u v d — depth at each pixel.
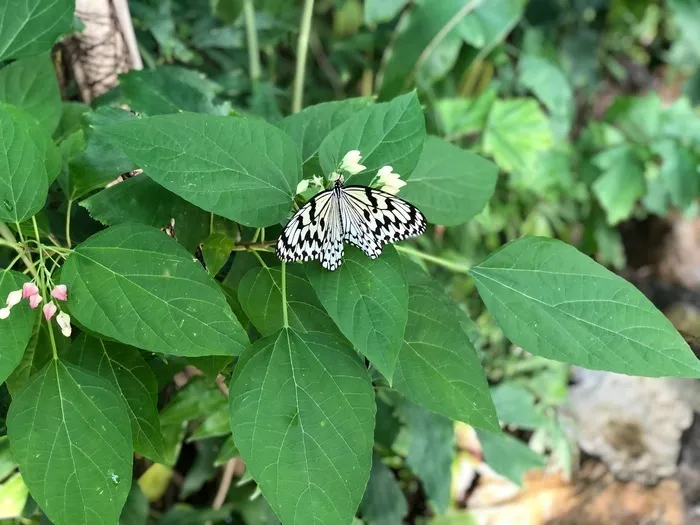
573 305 0.48
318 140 0.57
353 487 0.43
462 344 0.51
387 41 1.33
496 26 1.25
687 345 0.45
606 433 1.43
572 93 1.69
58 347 0.56
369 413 0.45
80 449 0.44
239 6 1.09
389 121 0.49
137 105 0.65
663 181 1.56
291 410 0.44
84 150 0.58
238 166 0.47
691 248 1.88
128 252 0.45
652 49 1.96
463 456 1.38
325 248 0.45
